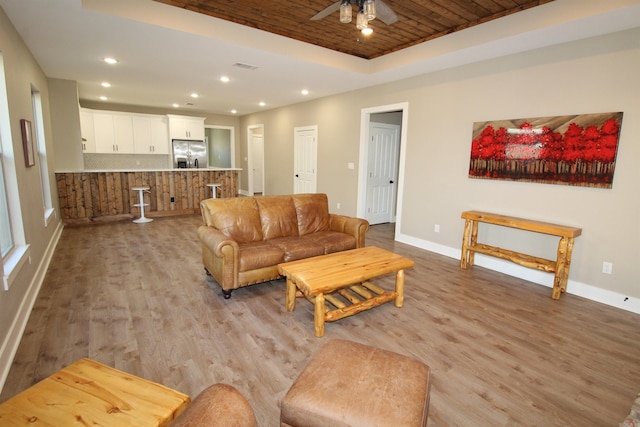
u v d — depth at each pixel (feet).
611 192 9.80
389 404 3.92
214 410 3.33
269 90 19.20
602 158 9.85
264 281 10.30
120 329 7.96
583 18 8.71
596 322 8.86
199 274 11.67
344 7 7.97
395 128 20.36
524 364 6.98
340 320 8.75
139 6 9.69
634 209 9.45
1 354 6.23
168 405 3.76
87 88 19.42
